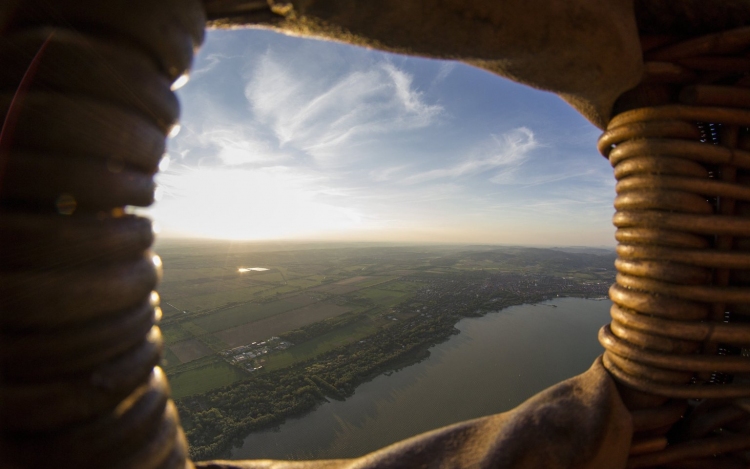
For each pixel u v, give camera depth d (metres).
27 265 0.08
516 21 0.14
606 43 0.16
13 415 0.08
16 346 0.08
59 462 0.08
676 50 0.18
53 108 0.08
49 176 0.08
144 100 0.09
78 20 0.08
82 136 0.08
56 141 0.08
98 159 0.08
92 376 0.09
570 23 0.15
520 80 0.18
